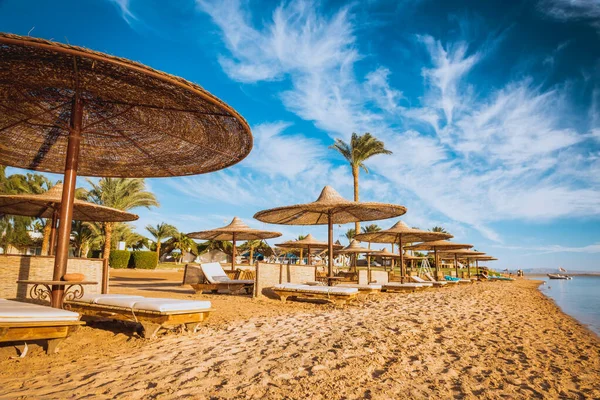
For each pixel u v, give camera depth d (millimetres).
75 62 2910
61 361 3277
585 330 7234
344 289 8242
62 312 3371
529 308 10477
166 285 14750
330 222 10016
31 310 3270
